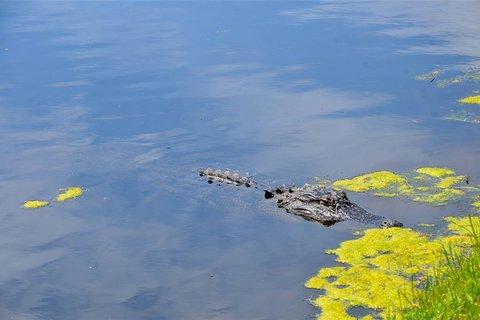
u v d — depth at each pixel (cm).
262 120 4044
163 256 2545
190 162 3434
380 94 4478
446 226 2642
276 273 2381
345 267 2386
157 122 4059
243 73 5078
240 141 3712
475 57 5284
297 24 6738
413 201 2897
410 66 5103
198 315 2142
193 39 6225
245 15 7281
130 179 3250
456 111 4081
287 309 2142
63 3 8400
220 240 2653
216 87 4744
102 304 2233
